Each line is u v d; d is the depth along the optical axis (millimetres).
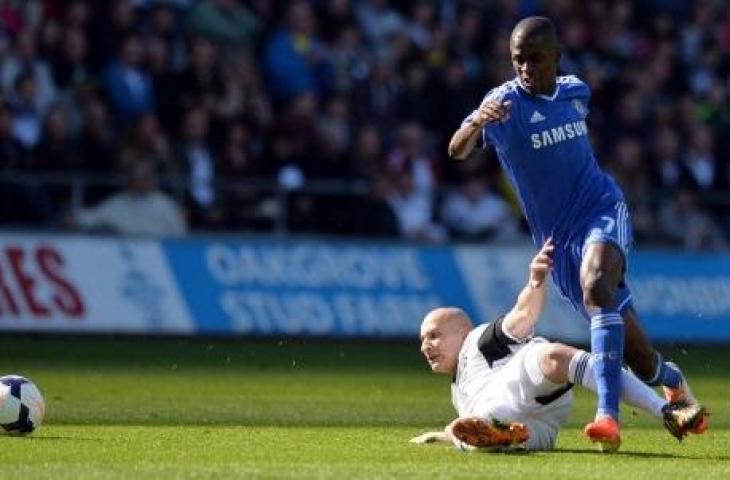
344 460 22734
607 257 25156
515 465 21812
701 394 40656
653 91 66812
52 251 54344
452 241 58844
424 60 63062
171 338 55406
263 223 57000
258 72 60469
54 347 51375
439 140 61625
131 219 55344
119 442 25406
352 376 44469
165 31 58812
